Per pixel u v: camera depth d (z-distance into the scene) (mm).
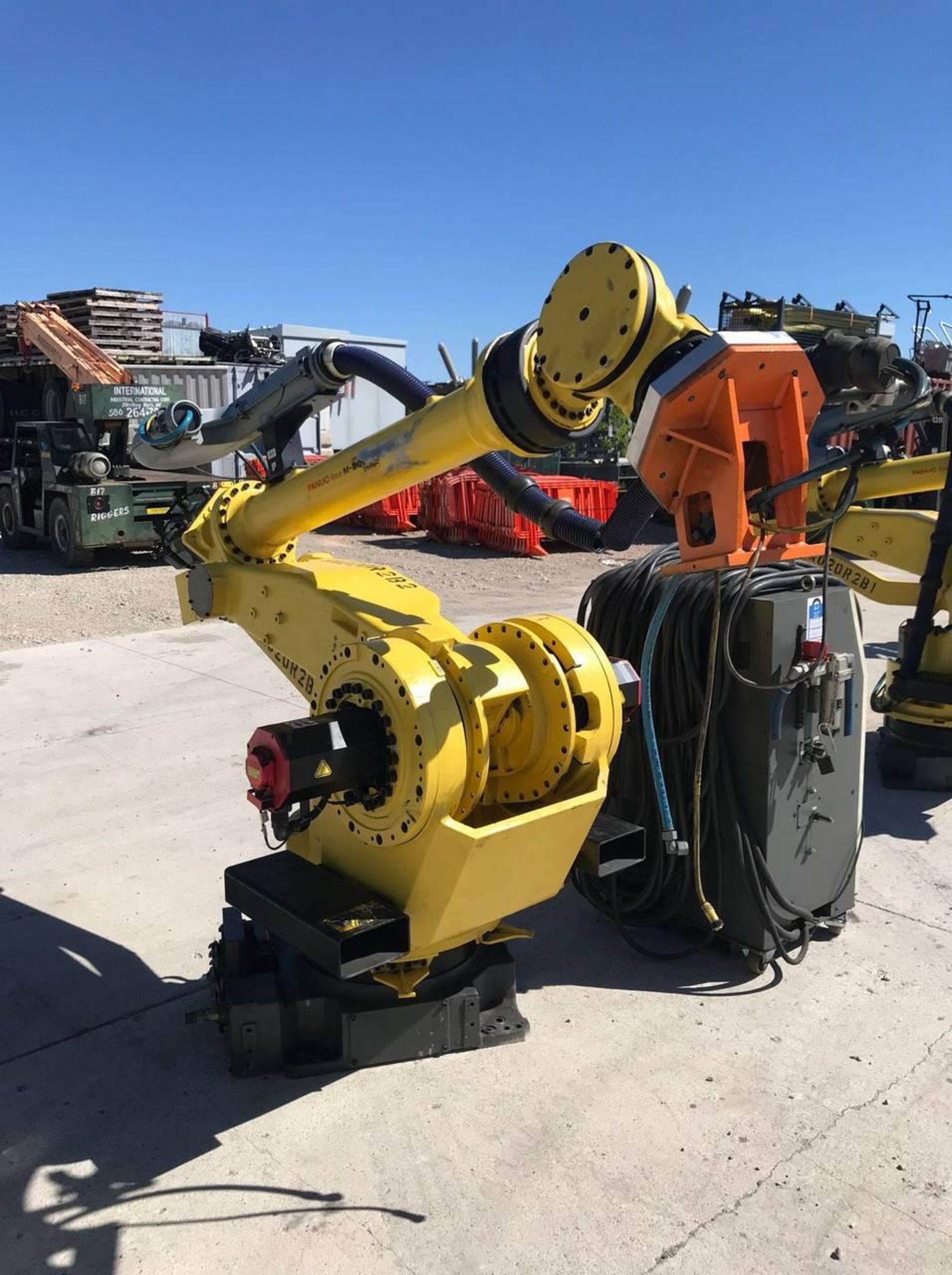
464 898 2547
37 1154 2545
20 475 13383
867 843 4562
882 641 8898
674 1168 2496
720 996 3291
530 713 2752
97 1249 2244
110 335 17406
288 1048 2891
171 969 3463
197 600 3400
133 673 7383
